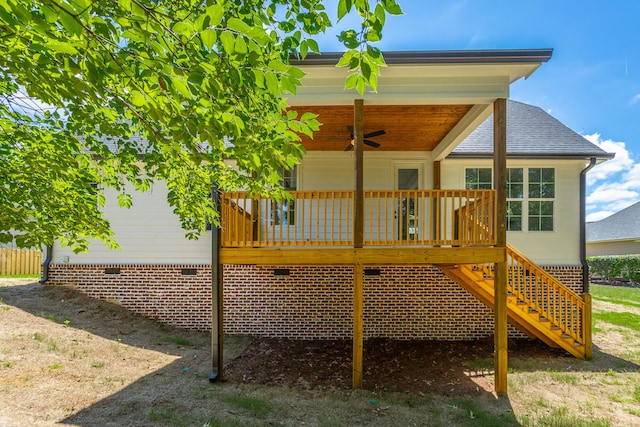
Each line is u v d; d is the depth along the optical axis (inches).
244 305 366.9
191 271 372.2
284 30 109.3
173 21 84.4
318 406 210.1
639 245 1012.5
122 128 145.4
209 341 336.8
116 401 197.9
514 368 275.6
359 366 235.6
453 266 301.7
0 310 304.8
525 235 370.0
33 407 179.9
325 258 241.0
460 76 234.2
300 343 346.9
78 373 226.5
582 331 295.1
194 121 95.4
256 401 211.2
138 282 372.2
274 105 110.7
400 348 331.6
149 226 374.3
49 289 367.6
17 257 564.1
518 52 214.4
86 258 375.9
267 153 107.8
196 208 191.6
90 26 81.0
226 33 78.7
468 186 382.0
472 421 194.9
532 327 313.6
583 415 203.9
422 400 220.5
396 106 263.3
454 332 360.5
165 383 230.2
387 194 244.2
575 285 364.8
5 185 132.3
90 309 349.7
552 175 376.8
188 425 178.9
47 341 263.6
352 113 280.8
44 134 142.5
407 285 363.9
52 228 140.3
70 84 86.3
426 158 382.3
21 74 91.0
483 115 260.2
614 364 283.1
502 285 232.2
